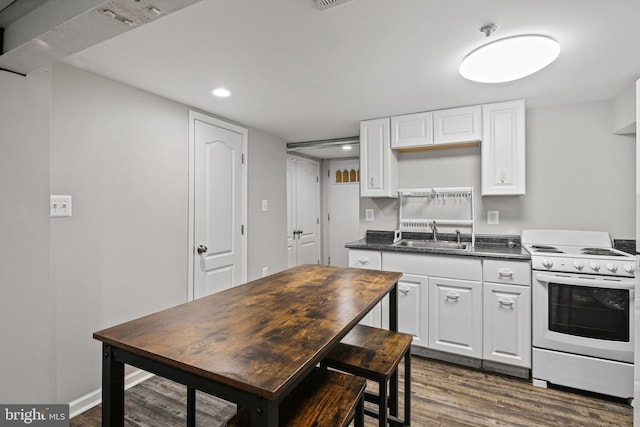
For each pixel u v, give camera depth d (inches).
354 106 107.3
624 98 91.6
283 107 107.9
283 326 42.4
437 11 55.6
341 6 54.3
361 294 57.3
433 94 96.2
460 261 96.7
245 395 30.3
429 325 100.8
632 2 52.6
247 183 132.7
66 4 41.6
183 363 32.5
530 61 70.1
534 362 86.5
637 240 57.0
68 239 74.5
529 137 109.3
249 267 133.8
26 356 56.5
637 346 56.9
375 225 135.8
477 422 72.0
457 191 115.2
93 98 79.6
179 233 102.5
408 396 63.4
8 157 54.4
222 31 61.7
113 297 83.8
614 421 72.1
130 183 87.9
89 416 74.9
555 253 86.5
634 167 97.5
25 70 55.0
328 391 46.1
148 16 40.5
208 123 113.3
